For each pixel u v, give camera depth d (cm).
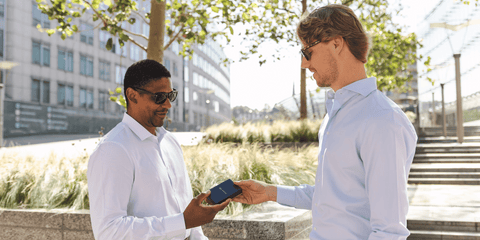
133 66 159
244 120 1362
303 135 1123
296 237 317
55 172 431
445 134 1691
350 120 125
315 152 621
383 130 114
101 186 139
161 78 158
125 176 143
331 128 131
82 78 3625
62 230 334
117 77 4112
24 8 3009
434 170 969
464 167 963
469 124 1998
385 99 125
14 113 2797
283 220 300
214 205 146
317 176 140
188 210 142
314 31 131
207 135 1139
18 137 2653
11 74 2864
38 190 395
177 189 173
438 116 2509
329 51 131
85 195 374
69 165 463
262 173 435
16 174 422
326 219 130
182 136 1795
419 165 1070
